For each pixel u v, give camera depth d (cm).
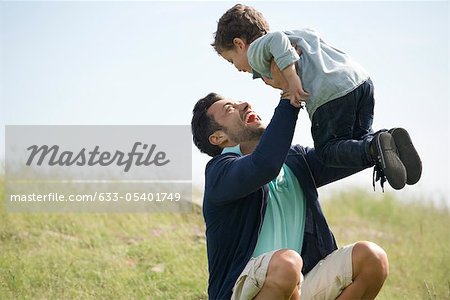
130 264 1032
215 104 723
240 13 711
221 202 664
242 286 644
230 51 717
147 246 1085
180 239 1135
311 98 661
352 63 677
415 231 1395
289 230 679
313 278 676
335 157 664
